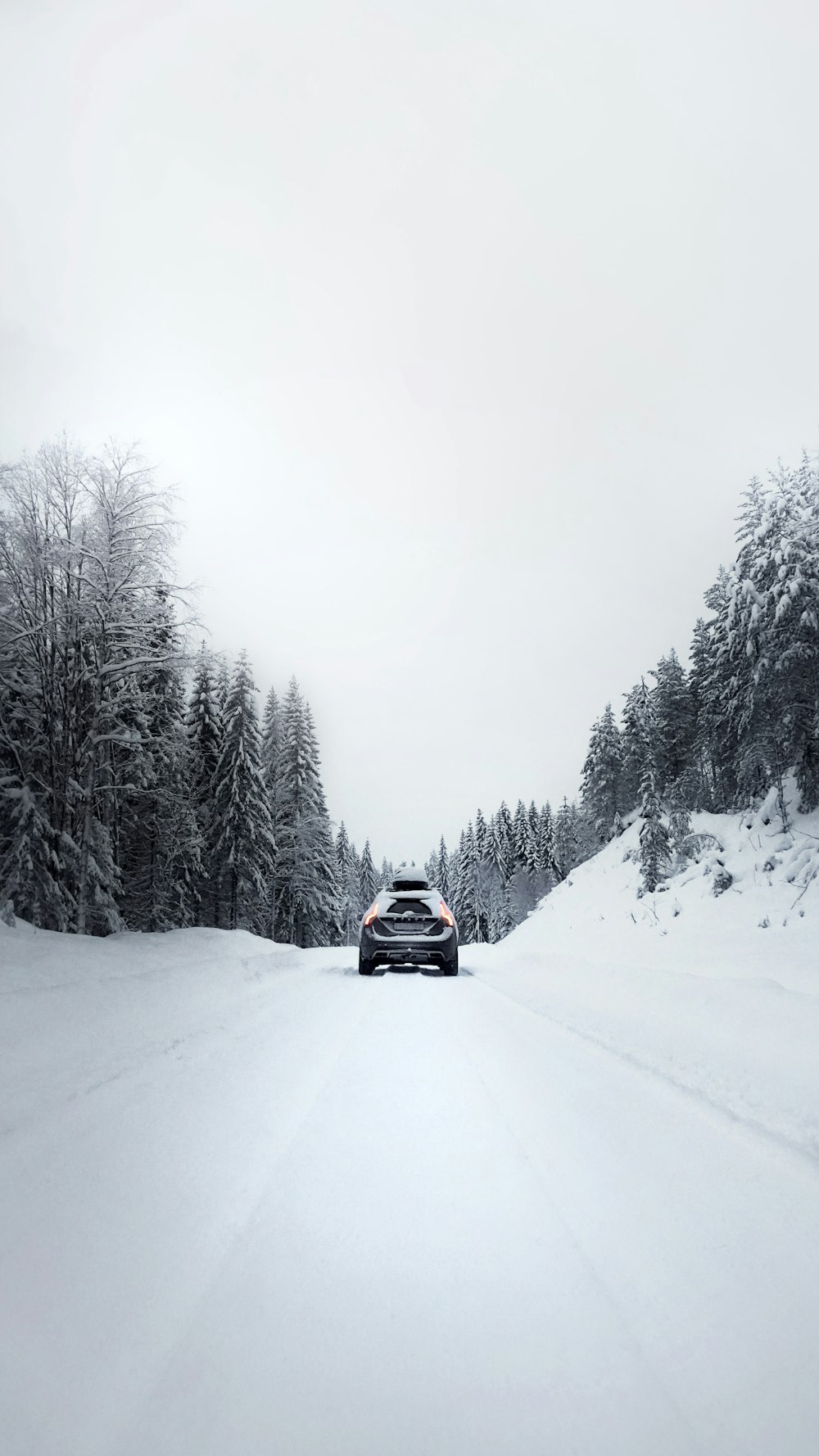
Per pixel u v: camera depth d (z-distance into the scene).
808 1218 2.30
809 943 16.12
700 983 7.17
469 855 79.12
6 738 18.00
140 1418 1.35
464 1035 5.55
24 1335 1.59
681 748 37.09
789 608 23.33
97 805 19.88
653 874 28.64
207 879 31.77
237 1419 1.36
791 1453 1.28
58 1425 1.33
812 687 23.70
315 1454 1.27
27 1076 3.96
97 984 6.89
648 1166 2.77
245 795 32.12
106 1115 3.32
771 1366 1.54
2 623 17.97
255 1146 2.97
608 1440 1.31
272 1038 5.35
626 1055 4.72
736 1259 2.03
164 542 19.20
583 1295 1.84
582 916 30.98
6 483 17.66
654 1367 1.55
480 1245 2.12
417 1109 3.53
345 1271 1.95
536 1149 2.96
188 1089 3.82
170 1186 2.53
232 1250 2.05
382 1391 1.45
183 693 27.00
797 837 24.53
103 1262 1.96
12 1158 2.71
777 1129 3.13
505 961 14.89
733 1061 4.45
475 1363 1.55
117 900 24.00
